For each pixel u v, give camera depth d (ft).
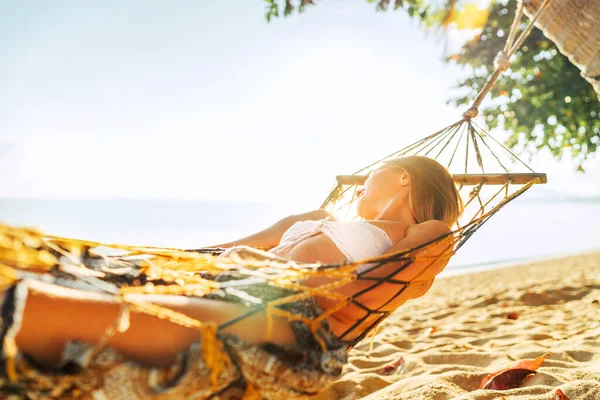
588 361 9.78
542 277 29.94
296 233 6.57
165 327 4.65
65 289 4.51
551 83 24.52
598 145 24.97
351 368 10.34
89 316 4.38
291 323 5.17
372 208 7.01
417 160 6.98
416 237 6.14
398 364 10.18
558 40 8.58
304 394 4.97
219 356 4.62
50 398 4.13
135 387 4.27
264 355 4.71
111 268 5.81
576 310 16.30
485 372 8.94
